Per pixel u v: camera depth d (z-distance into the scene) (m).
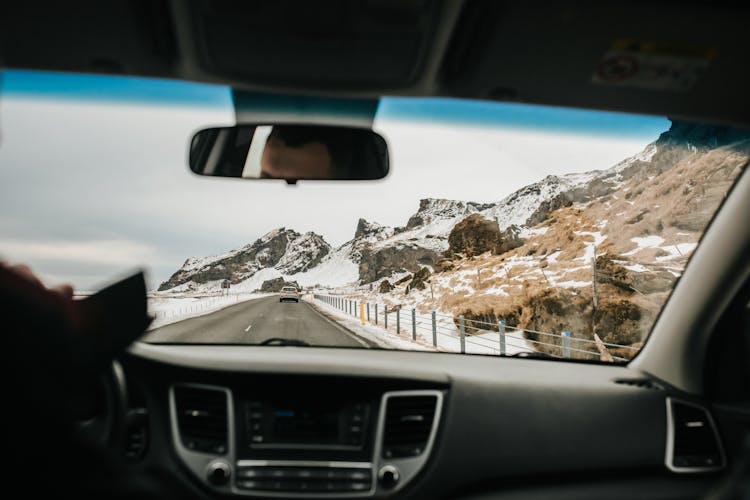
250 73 2.15
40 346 0.85
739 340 3.18
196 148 2.86
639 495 3.01
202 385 3.01
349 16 1.75
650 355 3.48
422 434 3.06
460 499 3.11
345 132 2.72
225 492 2.93
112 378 2.85
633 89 2.24
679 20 1.80
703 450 3.11
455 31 1.86
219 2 1.70
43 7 1.79
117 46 2.01
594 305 17.33
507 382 3.15
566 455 3.10
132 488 0.87
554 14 1.77
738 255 3.09
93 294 1.07
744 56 2.00
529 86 2.22
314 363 3.14
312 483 2.92
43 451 0.79
